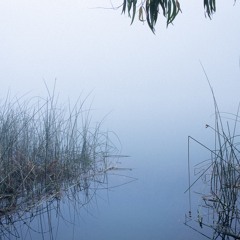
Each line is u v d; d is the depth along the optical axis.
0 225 3.27
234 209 3.22
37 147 4.80
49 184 4.05
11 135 4.46
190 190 4.07
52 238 2.95
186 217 3.30
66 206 3.72
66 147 4.88
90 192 4.18
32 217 3.45
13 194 3.82
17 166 4.30
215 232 2.99
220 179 3.37
